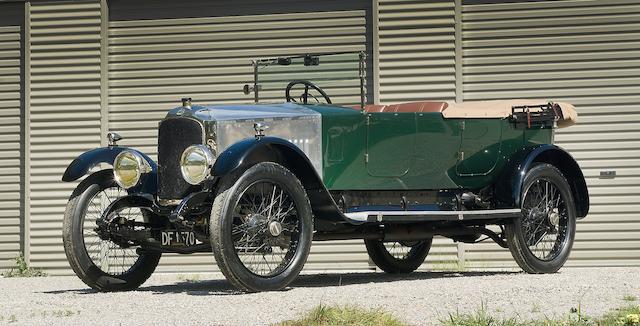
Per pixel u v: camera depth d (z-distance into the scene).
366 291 7.04
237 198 7.13
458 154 8.60
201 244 7.53
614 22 11.37
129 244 7.88
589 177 11.33
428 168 8.47
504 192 8.79
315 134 7.93
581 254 11.29
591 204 11.30
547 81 11.41
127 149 7.96
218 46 11.80
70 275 11.94
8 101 12.16
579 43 11.39
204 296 7.02
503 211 8.57
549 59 11.41
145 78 11.91
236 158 7.11
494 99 11.45
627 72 11.34
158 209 7.71
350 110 8.18
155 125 11.89
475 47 11.48
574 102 11.38
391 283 7.68
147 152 11.89
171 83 11.87
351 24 11.60
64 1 12.05
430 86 11.49
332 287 7.45
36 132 12.05
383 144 8.23
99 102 11.98
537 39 11.42
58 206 11.99
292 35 11.69
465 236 9.20
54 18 12.06
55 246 11.98
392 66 11.53
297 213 7.45
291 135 7.84
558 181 9.02
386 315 5.81
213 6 11.82
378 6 11.53
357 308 6.02
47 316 6.28
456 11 11.47
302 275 9.84
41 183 12.02
